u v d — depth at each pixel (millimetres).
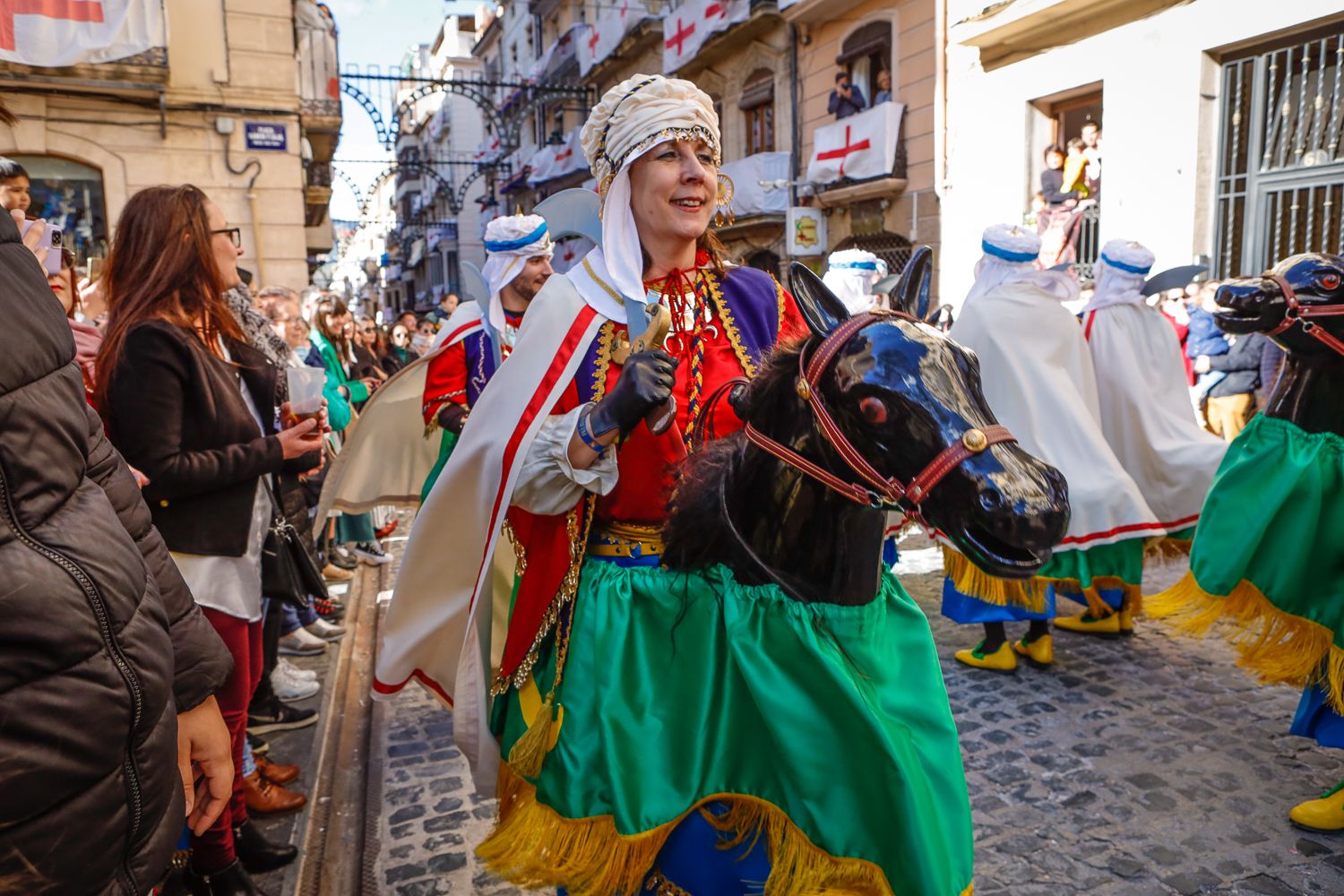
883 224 13836
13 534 988
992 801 3164
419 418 4262
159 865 1163
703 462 1644
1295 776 3264
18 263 1076
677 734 1613
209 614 2445
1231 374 8039
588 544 1818
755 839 1573
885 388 1336
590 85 24109
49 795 988
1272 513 3016
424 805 3260
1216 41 8727
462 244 41250
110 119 12023
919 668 1659
